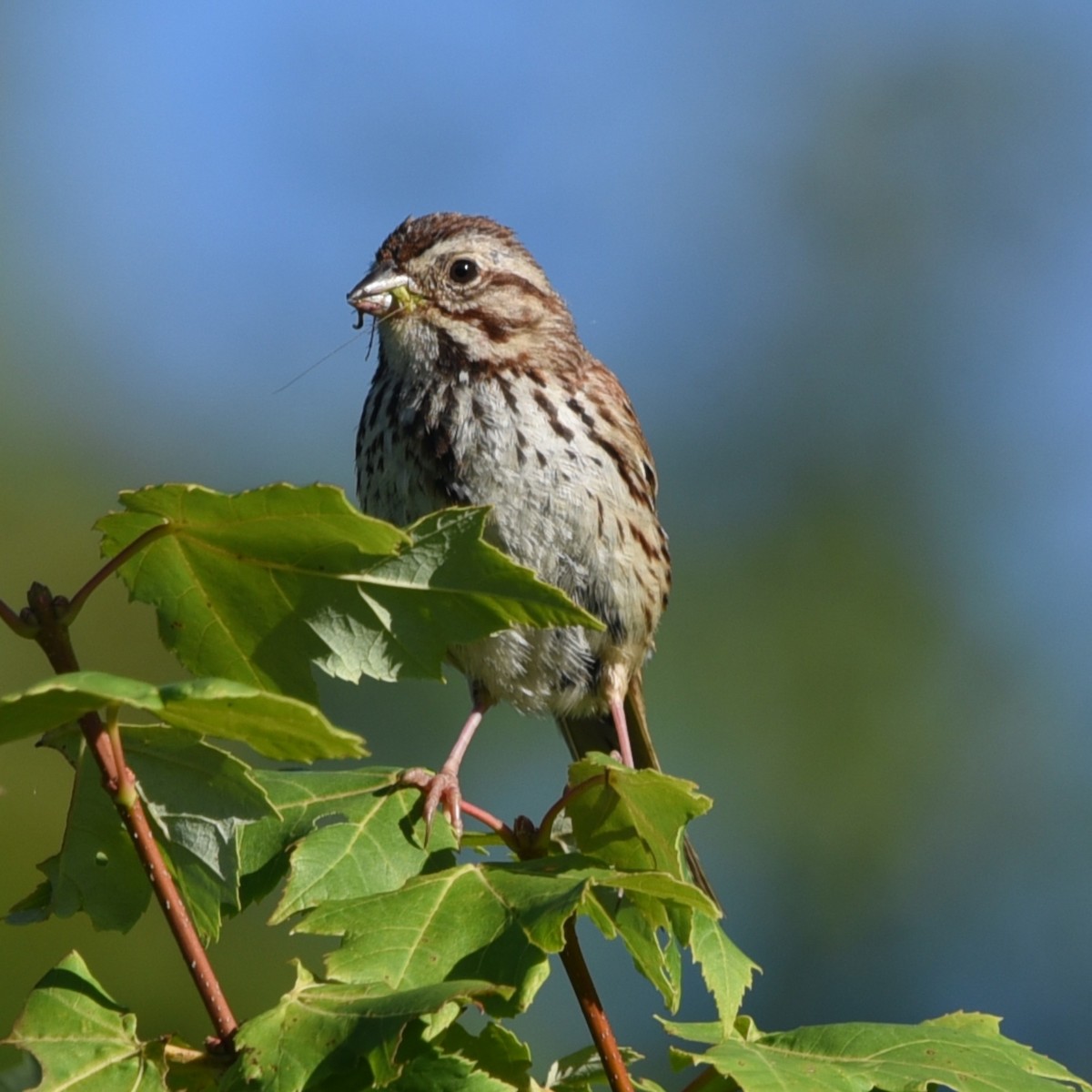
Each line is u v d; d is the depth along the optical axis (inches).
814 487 842.2
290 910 237.8
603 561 418.6
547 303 435.5
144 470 799.7
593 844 263.9
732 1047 245.8
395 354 426.3
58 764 572.7
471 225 435.2
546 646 421.1
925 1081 242.7
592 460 417.4
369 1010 211.8
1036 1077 252.4
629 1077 250.2
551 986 671.1
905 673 772.0
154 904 567.8
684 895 231.9
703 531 823.1
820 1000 719.1
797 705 761.0
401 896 232.7
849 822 741.3
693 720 756.6
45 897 237.8
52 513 756.6
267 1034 212.2
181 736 225.8
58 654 216.4
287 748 211.8
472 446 412.5
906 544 823.7
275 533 225.1
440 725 707.4
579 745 473.4
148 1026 557.0
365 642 232.4
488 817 267.6
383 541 222.5
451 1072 214.8
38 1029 216.5
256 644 235.1
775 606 792.9
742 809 741.9
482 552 226.8
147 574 231.1
